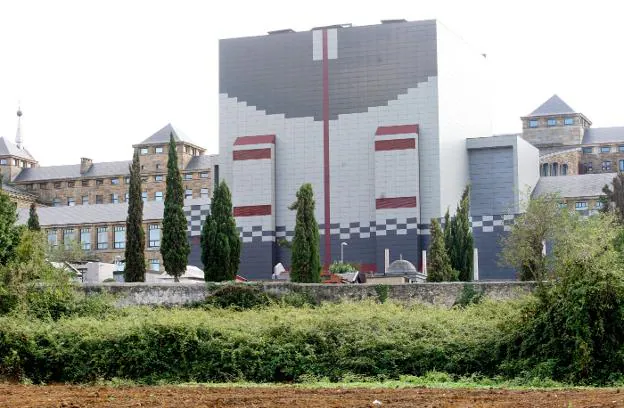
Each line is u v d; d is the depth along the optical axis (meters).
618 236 66.12
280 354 48.59
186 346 48.72
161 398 34.06
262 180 128.50
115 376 48.06
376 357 48.19
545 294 46.00
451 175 128.12
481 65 140.88
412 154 124.25
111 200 191.38
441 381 44.97
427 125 126.00
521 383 43.12
